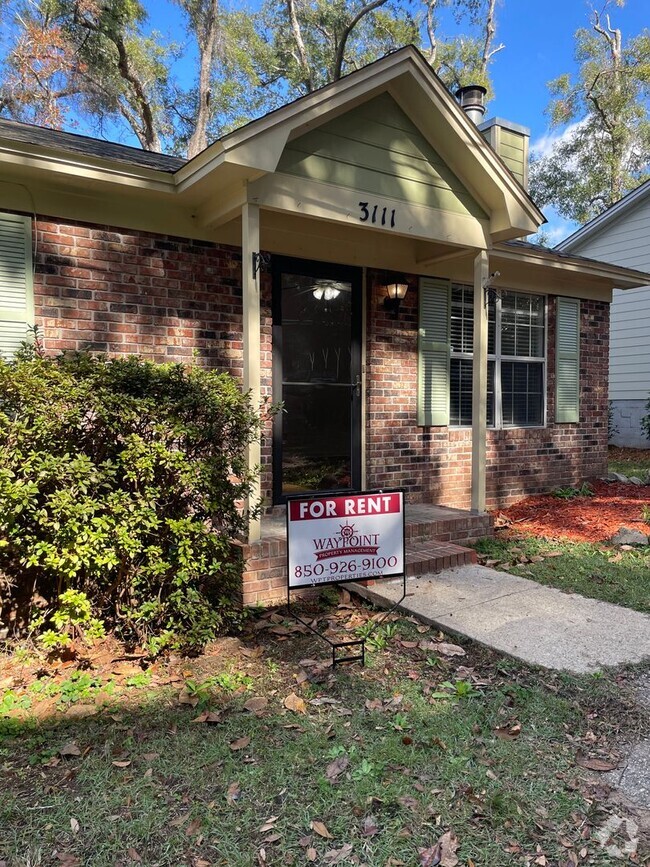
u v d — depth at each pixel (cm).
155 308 500
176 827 207
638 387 1389
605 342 900
